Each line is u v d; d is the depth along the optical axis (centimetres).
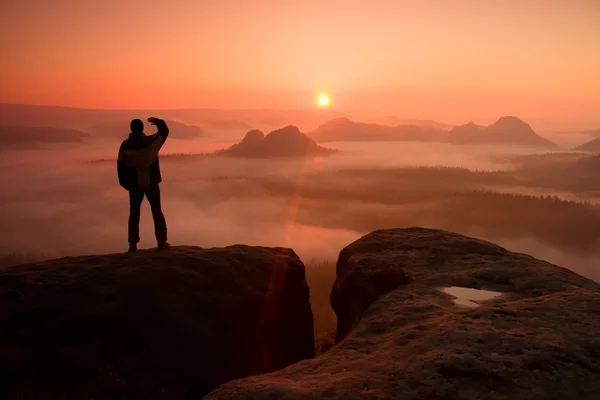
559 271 712
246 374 729
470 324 451
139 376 586
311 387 354
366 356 425
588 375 348
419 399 327
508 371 350
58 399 521
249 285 819
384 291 770
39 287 655
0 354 539
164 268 749
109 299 657
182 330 666
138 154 812
